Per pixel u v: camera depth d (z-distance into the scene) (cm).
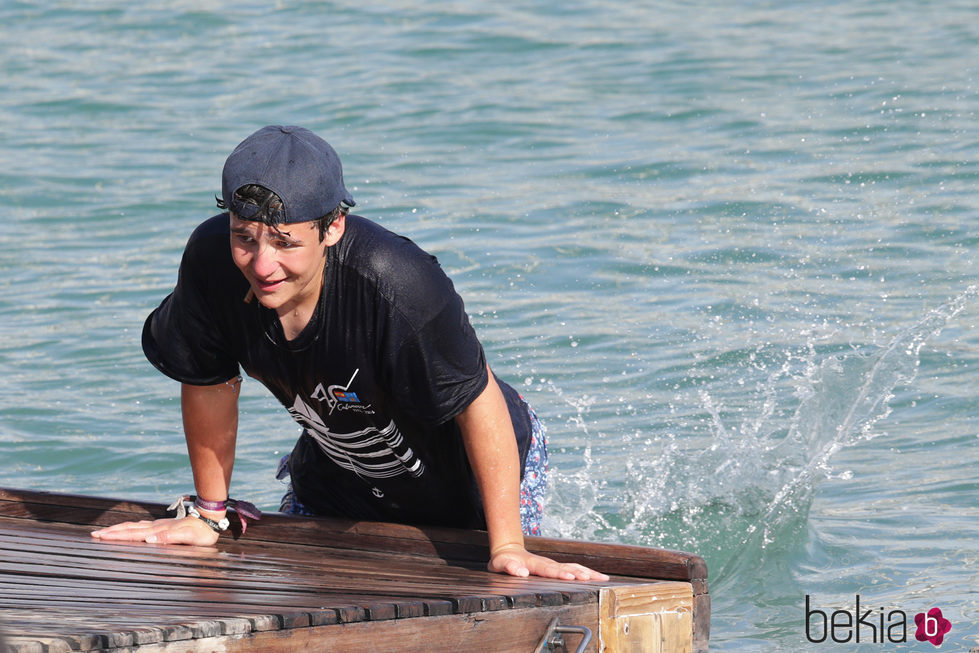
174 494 2423
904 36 6500
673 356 3139
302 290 1278
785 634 1758
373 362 1323
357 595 1148
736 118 5234
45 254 4012
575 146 4984
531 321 3375
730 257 3794
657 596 1298
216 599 1098
